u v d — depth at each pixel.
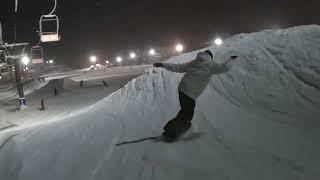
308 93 8.47
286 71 9.89
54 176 5.72
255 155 5.46
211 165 5.25
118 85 31.66
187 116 6.54
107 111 11.40
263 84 9.52
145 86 13.50
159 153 5.94
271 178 4.64
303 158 5.12
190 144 6.24
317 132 6.18
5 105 29.61
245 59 11.40
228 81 10.30
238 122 7.38
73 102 24.81
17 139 8.98
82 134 8.23
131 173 5.32
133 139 7.06
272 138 6.16
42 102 23.67
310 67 9.70
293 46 11.45
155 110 9.80
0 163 7.07
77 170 5.81
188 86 6.32
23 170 6.22
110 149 6.63
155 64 6.52
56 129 9.55
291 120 7.12
